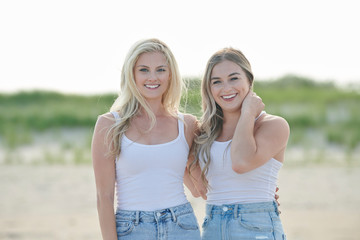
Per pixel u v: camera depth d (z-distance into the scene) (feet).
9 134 69.46
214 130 15.48
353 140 61.67
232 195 14.62
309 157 54.03
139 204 14.02
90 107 92.63
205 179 15.25
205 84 15.80
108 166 14.32
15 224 29.86
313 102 92.84
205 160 15.23
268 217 14.35
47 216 31.78
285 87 110.93
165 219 13.91
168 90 15.34
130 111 14.66
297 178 44.04
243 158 14.11
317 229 28.22
